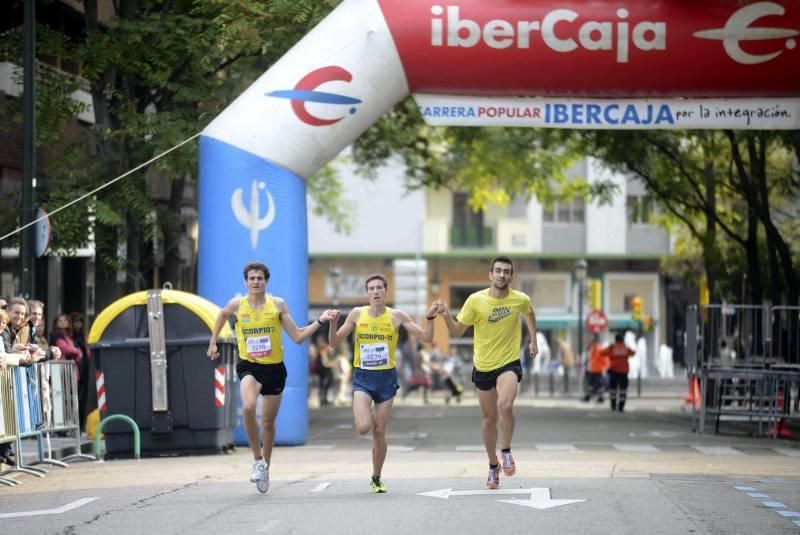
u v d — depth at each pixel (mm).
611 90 54094
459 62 53219
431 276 149125
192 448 46531
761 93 54375
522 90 54125
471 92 54250
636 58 53188
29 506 30594
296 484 34375
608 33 53000
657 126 54719
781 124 54656
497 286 32375
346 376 103812
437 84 53969
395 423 69438
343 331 31594
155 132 57406
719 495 31531
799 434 61312
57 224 57188
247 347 32406
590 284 142250
